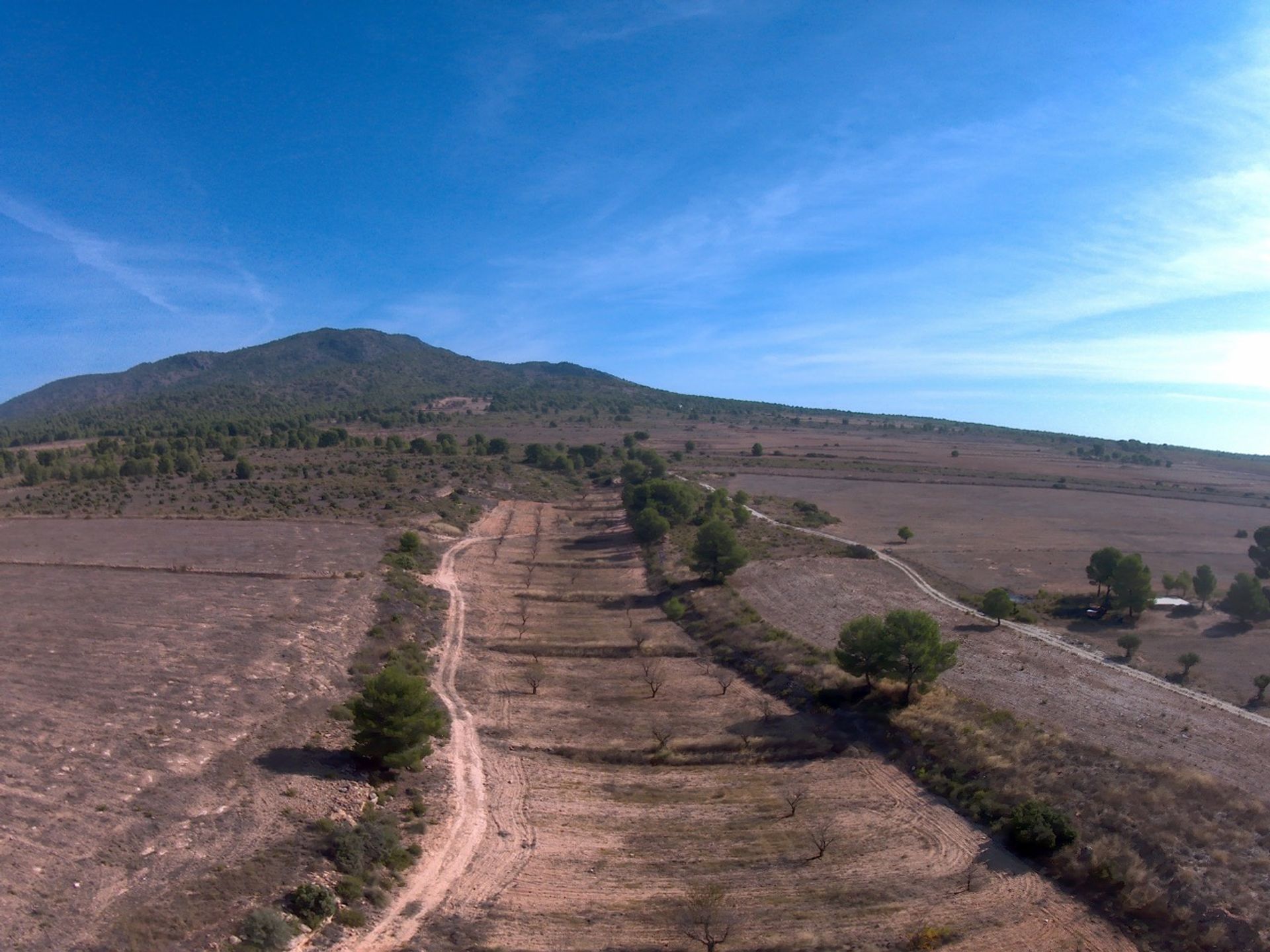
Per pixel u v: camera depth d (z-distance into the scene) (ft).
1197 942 96.68
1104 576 233.76
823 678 187.32
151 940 86.17
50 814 106.73
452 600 253.44
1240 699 168.14
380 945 95.50
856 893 110.73
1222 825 116.98
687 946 98.63
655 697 187.21
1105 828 119.75
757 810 137.18
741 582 276.62
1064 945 98.89
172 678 159.53
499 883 112.68
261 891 99.04
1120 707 164.76
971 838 126.41
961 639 211.00
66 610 203.92
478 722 168.14
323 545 295.89
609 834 128.77
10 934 83.10
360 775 134.51
